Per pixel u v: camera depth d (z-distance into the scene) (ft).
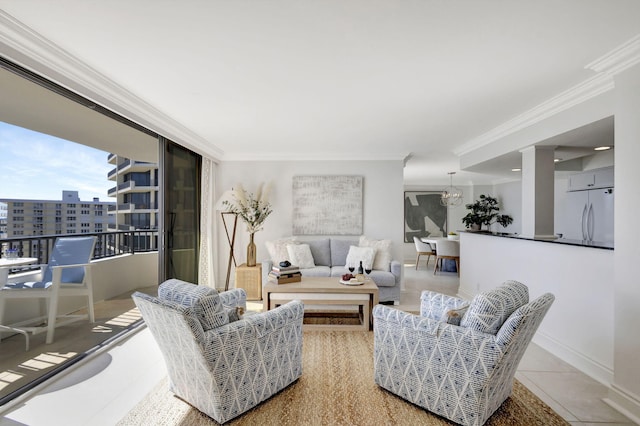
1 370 8.09
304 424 6.25
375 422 6.31
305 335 11.03
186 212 14.64
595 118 8.67
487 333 5.97
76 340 10.09
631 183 6.73
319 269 15.52
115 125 11.89
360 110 10.89
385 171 17.98
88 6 5.41
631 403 6.59
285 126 12.81
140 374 8.13
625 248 6.84
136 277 17.03
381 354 7.45
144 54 7.11
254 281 15.66
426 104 10.29
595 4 5.36
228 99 9.87
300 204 17.90
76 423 6.15
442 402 6.38
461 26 6.04
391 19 5.83
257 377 6.77
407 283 19.63
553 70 7.87
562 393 7.39
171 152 13.23
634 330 6.63
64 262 11.19
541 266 10.30
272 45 6.74
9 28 5.79
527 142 11.60
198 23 5.94
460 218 31.48
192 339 5.74
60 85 7.43
